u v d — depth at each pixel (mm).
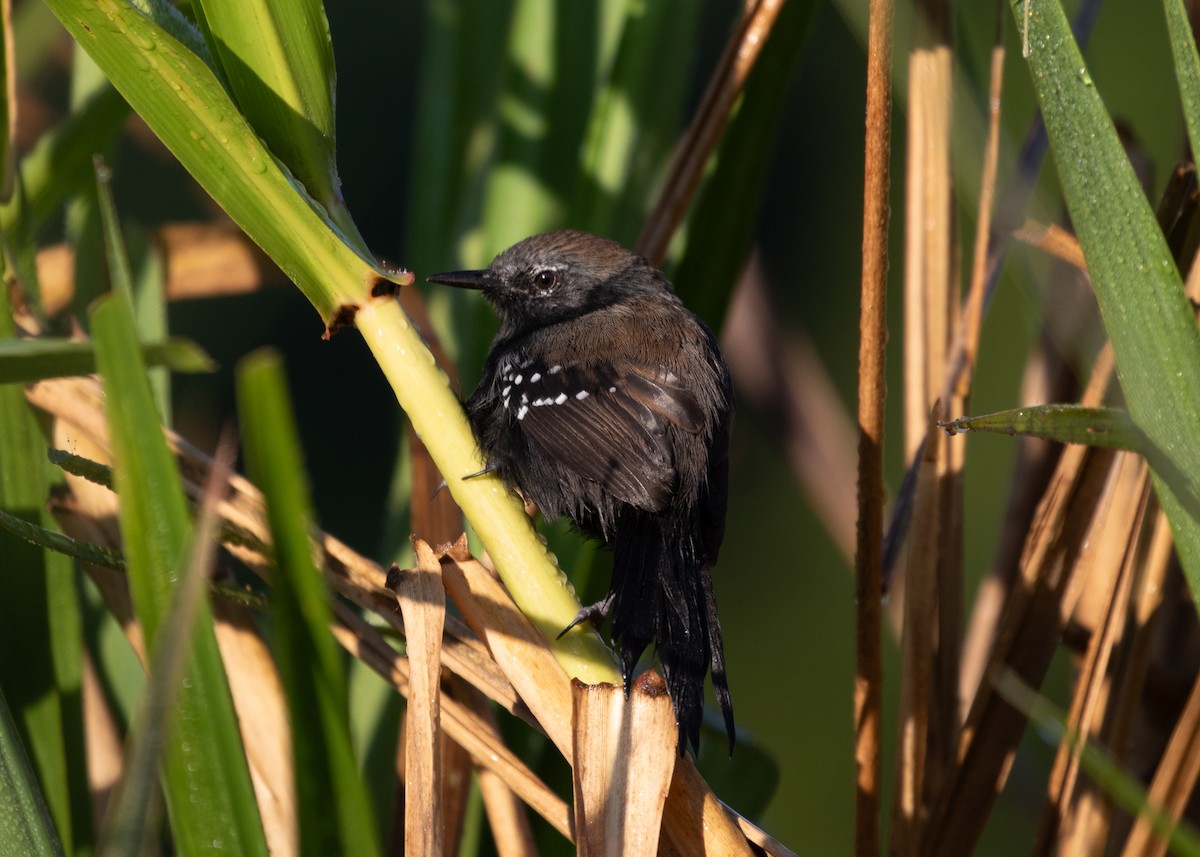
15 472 4477
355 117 6102
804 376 4594
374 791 4520
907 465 4508
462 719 4461
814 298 6359
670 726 4438
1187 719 4457
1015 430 4422
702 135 4516
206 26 4449
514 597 4453
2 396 4477
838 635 5938
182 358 3830
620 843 4434
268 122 4453
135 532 3789
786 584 6039
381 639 4473
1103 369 4465
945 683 4496
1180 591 4504
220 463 3201
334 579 4473
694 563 4504
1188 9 4480
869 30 4465
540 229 4578
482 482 4453
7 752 4410
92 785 4496
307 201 4445
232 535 4465
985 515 5562
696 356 4543
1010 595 4492
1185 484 4422
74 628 4484
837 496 4590
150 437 3738
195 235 4551
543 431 4531
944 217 4504
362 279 4453
